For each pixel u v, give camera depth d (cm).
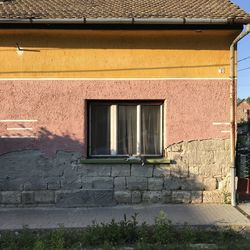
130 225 821
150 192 1086
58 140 1080
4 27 1040
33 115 1077
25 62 1077
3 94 1074
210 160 1095
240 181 1128
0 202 1070
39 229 862
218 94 1096
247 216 956
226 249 737
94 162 1077
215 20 1030
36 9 1109
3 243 768
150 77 1088
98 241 784
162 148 1106
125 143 1111
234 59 1093
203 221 911
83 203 1074
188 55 1093
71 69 1080
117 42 1084
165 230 792
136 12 1078
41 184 1077
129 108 1110
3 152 1074
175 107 1091
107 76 1084
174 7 1151
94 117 1104
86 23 1030
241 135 1214
